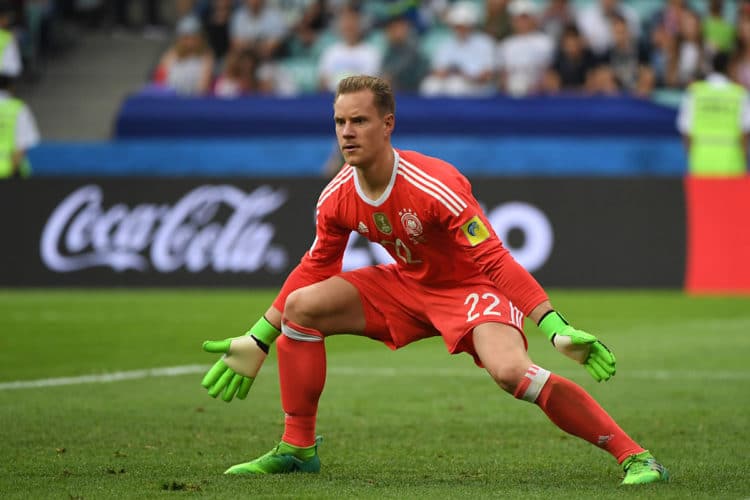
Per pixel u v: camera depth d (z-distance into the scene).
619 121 64.00
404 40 68.25
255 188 55.94
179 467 17.72
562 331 15.45
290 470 17.45
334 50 68.44
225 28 73.12
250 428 21.77
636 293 52.62
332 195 17.31
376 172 16.59
